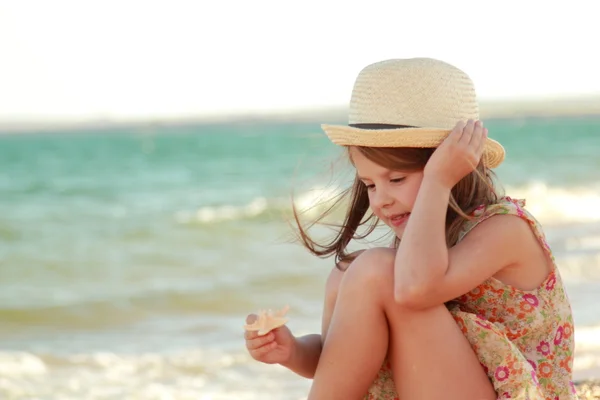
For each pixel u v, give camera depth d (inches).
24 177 1293.1
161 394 230.7
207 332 316.2
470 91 110.6
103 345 299.4
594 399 157.4
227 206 821.2
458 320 101.6
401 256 97.9
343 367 100.0
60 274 477.1
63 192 1041.5
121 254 540.7
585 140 2202.3
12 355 279.4
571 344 109.0
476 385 97.5
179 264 493.7
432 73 107.7
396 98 107.7
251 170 1403.8
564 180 994.1
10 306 372.8
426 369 97.6
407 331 98.3
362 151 105.7
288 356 111.2
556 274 107.7
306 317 325.1
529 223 105.4
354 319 99.6
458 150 101.1
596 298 319.3
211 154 1988.2
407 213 107.3
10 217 770.8
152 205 880.3
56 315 358.3
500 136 2524.6
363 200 120.0
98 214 792.9
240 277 426.0
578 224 598.2
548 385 107.0
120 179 1241.4
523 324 106.0
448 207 108.2
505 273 105.8
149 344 297.7
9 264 509.4
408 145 103.3
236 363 261.6
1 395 230.2
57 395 232.2
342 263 114.8
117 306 372.2
